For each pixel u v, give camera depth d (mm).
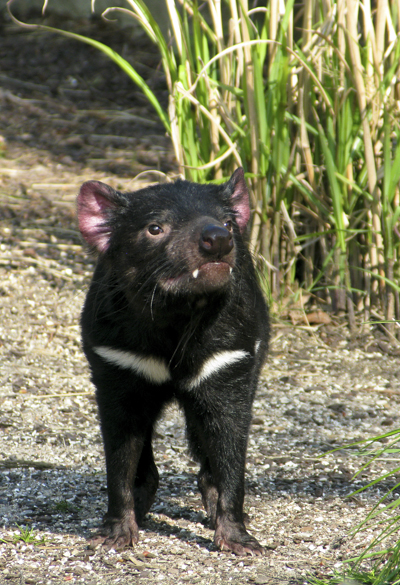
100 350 5180
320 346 9383
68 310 10281
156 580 4547
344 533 5266
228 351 5137
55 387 8336
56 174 14938
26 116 17844
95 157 15789
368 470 6457
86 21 22688
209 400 5188
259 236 9602
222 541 5043
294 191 9875
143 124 17688
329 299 10008
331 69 9578
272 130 9469
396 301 9586
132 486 5316
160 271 4734
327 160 9188
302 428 7426
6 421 7406
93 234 5227
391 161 9680
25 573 4625
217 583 4500
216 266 4516
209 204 4938
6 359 8984
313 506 5773
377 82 9328
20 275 11133
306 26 9461
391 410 7848
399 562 4422
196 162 9484
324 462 6629
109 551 4973
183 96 8883
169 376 5199
